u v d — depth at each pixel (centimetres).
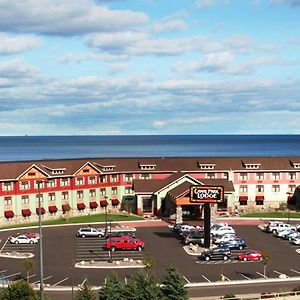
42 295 4384
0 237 8706
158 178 11350
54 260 7175
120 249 7750
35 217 10125
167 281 4800
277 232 8788
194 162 11638
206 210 7850
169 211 10456
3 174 9800
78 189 10644
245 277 6366
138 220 10162
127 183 11288
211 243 8075
